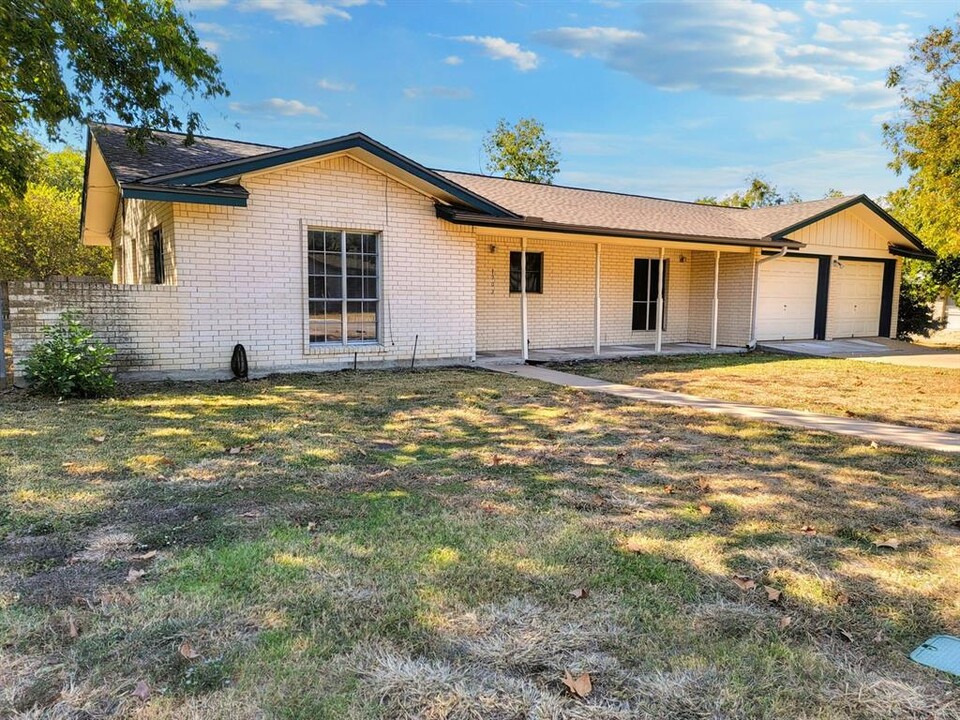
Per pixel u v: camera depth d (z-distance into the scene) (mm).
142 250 11266
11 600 2564
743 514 3770
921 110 16906
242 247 8859
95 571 2850
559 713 1944
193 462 4641
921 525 3627
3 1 7871
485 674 2139
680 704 1995
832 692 2070
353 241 9883
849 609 2637
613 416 6770
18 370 7691
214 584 2730
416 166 9656
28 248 18906
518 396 7922
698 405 7520
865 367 11531
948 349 15680
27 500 3732
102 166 11492
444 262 10633
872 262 17219
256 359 9125
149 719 1877
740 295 15055
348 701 1979
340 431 5785
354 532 3346
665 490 4207
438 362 10750
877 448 5457
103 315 8078
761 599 2711
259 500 3834
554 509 3777
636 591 2758
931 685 2117
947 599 2734
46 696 1975
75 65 9156
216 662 2172
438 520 3549
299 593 2664
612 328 15148
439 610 2553
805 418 6793
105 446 5031
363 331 10148
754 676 2152
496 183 14945
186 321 8562
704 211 16984
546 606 2605
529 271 13867
